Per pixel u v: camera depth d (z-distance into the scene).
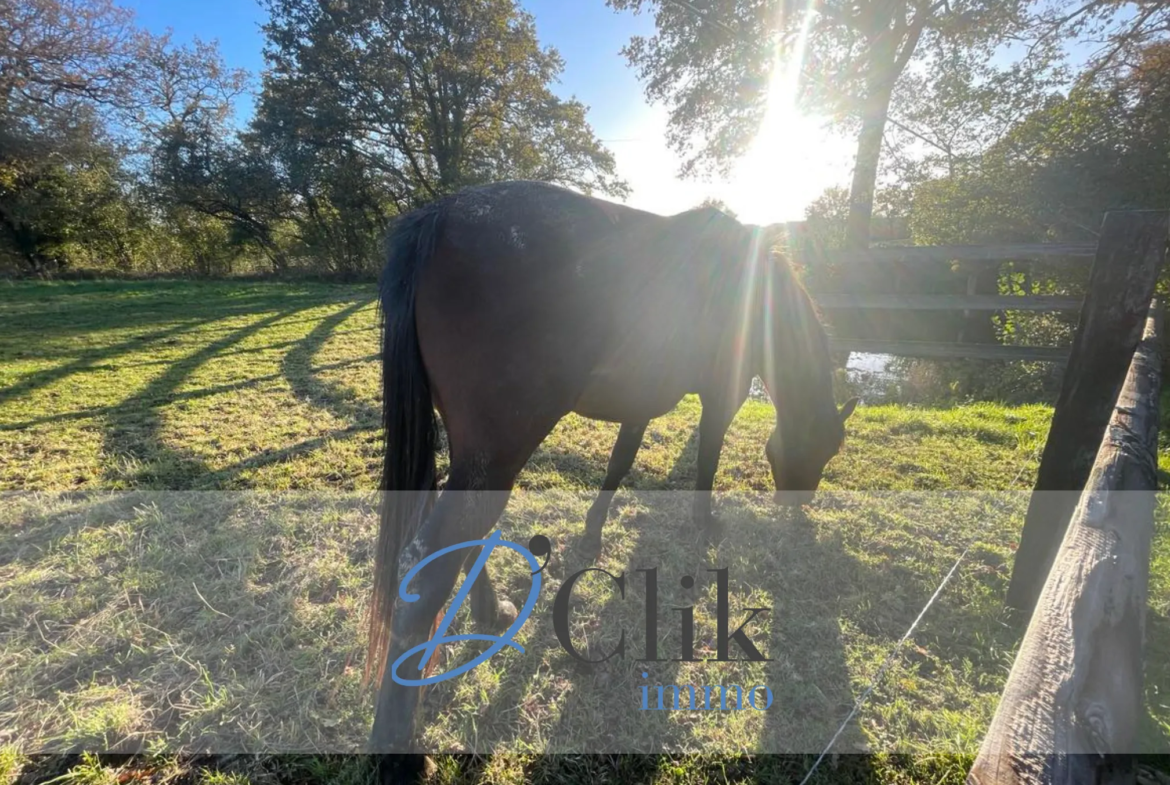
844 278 7.78
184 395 4.63
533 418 1.38
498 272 1.35
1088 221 5.53
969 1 8.55
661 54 12.28
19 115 16.77
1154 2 6.55
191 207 20.14
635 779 1.35
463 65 17.69
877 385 6.59
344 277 18.23
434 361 1.36
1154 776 1.30
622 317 1.50
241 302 11.38
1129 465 1.19
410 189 19.83
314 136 18.34
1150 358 1.71
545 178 21.11
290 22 17.62
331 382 5.12
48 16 16.44
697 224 1.75
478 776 1.35
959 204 6.66
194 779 1.33
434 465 1.41
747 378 2.22
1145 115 5.20
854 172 10.08
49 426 3.80
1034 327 6.31
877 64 9.55
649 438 3.93
